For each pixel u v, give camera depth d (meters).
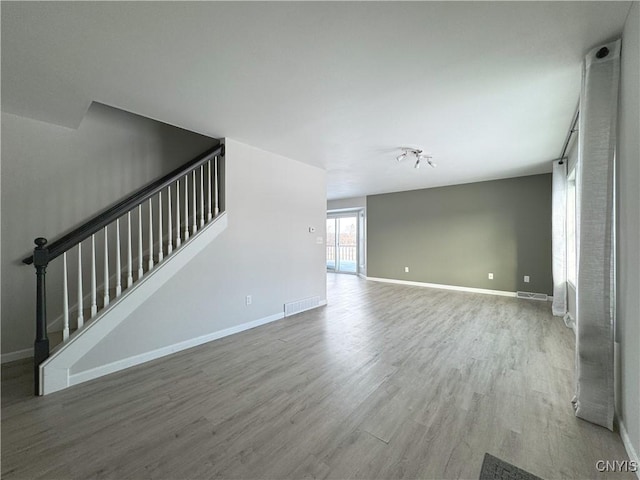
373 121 2.92
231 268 3.52
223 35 1.66
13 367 2.66
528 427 1.77
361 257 8.69
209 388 2.26
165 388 2.26
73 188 3.17
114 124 3.47
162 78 2.11
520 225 5.50
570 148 3.69
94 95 2.36
